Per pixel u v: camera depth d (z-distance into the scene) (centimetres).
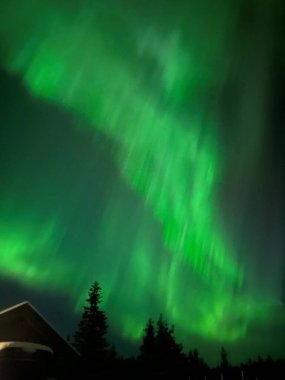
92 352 4703
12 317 1972
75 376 1953
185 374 5219
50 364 903
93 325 4950
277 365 2952
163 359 5284
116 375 4866
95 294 5175
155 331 5569
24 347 859
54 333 2005
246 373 3111
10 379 823
